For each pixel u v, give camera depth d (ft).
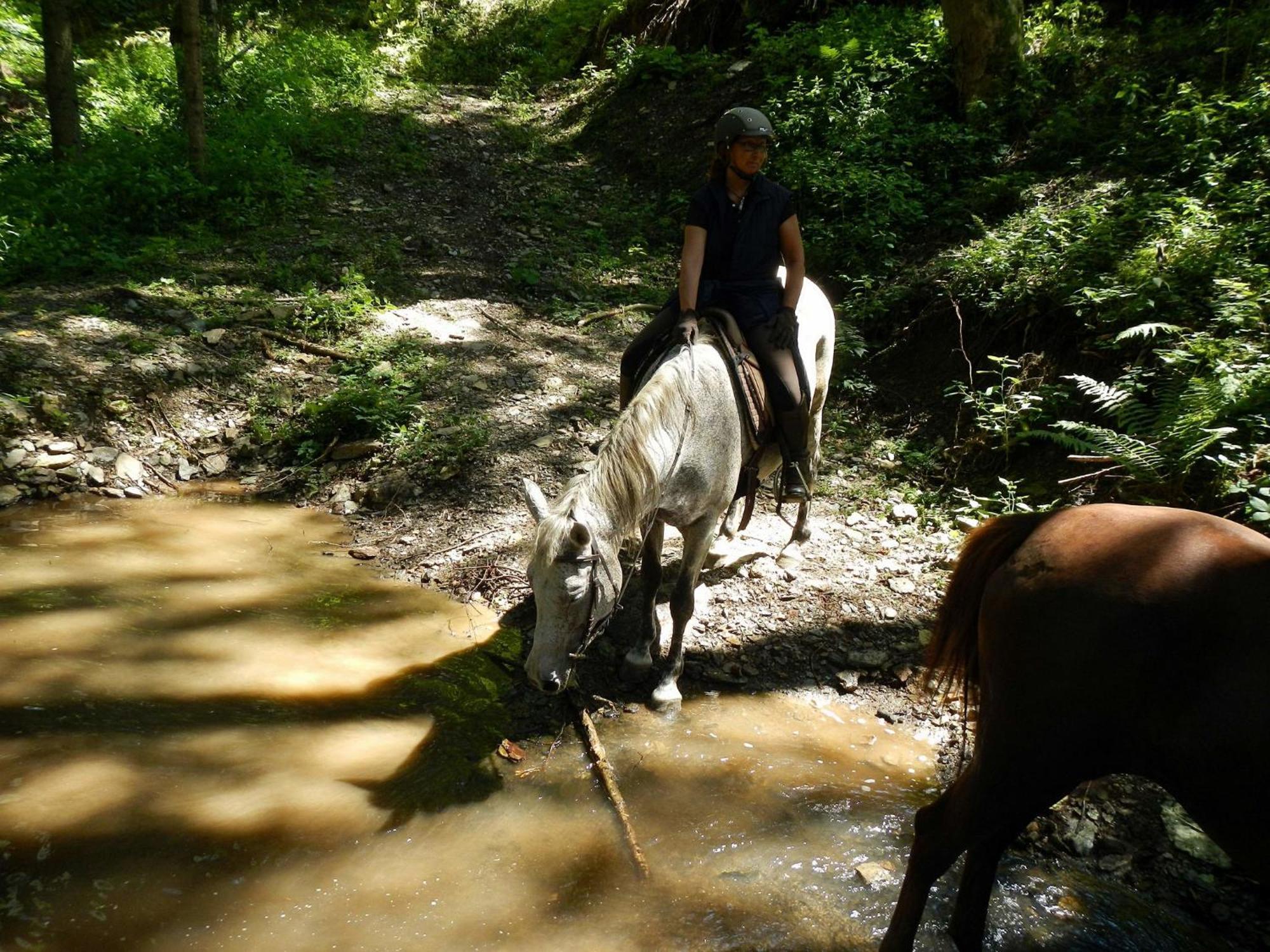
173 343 23.11
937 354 23.35
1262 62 25.88
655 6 47.52
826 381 16.34
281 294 26.48
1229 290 18.53
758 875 10.62
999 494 18.48
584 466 20.07
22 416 19.70
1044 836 11.51
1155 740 7.64
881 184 28.63
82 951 8.95
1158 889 10.71
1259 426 15.93
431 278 29.19
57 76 32.42
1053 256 22.15
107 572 16.15
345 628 15.24
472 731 12.98
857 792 12.15
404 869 10.41
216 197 31.68
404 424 21.34
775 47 39.04
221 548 17.48
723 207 13.51
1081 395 19.62
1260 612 7.21
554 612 10.68
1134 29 31.60
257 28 54.13
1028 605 8.21
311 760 12.05
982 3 29.86
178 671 13.61
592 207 37.06
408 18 58.03
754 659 14.78
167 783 11.33
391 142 40.06
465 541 17.80
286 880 10.09
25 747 11.61
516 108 47.62
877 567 17.15
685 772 12.40
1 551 16.46
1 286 25.05
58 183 30.40
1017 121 29.45
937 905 10.36
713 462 12.74
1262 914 10.32
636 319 28.35
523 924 9.75
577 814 11.51
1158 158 24.17
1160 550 7.82
